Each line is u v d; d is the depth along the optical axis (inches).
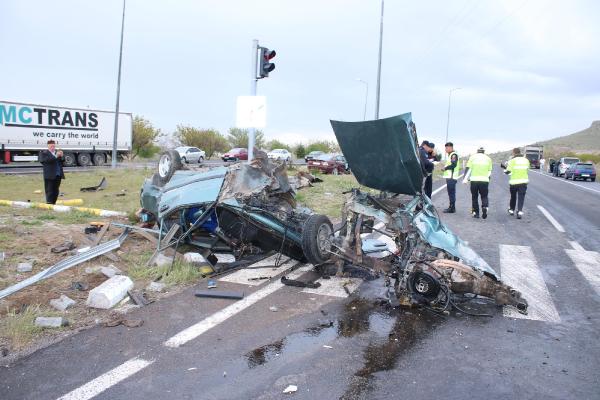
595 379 149.9
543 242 361.7
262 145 2300.7
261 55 428.5
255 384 141.6
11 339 167.8
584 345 175.5
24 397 132.0
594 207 629.0
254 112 410.6
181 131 2112.5
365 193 252.2
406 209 239.3
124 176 881.5
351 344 171.5
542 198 731.4
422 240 229.0
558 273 272.7
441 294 208.2
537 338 181.2
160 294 219.9
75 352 159.8
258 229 260.8
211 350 163.5
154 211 316.8
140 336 173.8
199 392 136.4
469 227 422.9
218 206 252.7
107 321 186.7
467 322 195.9
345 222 252.7
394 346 170.7
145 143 1846.7
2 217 363.3
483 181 472.4
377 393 138.2
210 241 277.6
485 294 211.2
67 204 479.5
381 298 222.7
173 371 148.3
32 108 1158.3
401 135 217.5
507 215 508.7
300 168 1323.8
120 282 215.2
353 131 233.5
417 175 236.5
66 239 294.2
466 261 221.3
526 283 251.8
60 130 1222.9
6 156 1128.8
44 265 249.3
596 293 236.7
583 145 6254.9
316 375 147.9
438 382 145.5
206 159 1932.8
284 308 206.4
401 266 223.3
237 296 216.7
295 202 304.0
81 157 1288.1
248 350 164.2
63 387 137.5
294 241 264.2
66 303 197.6
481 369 154.8
